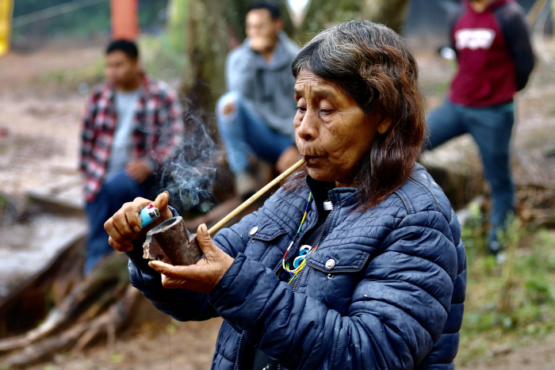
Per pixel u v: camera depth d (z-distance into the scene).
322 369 1.34
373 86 1.43
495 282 4.55
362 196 1.50
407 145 1.49
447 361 1.58
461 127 5.00
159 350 4.41
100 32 25.67
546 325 3.89
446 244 1.44
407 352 1.35
